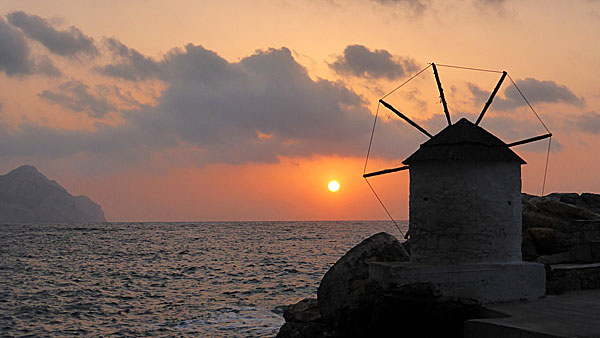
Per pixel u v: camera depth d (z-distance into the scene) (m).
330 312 17.47
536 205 24.06
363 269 17.23
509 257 15.75
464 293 14.92
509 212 15.83
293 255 76.19
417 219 16.06
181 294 38.81
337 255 76.12
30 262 64.81
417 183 16.16
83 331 27.25
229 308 32.94
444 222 15.41
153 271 54.53
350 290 17.06
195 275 50.78
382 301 14.75
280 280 46.50
